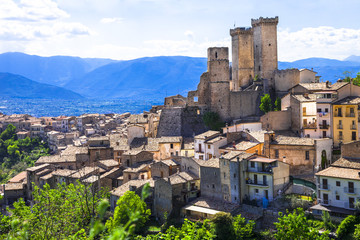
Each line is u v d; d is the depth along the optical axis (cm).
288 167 10331
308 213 9131
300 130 12875
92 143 15612
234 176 10275
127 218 9756
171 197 10650
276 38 18762
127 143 15800
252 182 10225
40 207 6831
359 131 11500
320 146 10938
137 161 13638
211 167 10919
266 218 9512
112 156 15312
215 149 12631
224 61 16650
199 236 7175
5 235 4491
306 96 13250
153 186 11412
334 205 9106
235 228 8969
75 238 5953
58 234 6412
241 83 19238
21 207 6562
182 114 16975
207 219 9281
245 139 12575
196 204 10606
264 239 8888
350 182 8875
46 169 14500
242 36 19200
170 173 12238
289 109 13425
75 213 7462
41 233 6281
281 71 16738
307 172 10956
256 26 18912
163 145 14675
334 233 8319
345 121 11788
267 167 10019
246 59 19275
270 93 16988
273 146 11456
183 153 14362
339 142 11894
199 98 17362
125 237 2411
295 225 6259
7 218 5966
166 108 17375
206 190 11088
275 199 9788
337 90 12156
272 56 18712
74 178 12744
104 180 13200
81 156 15038
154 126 18462
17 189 14738
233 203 10275
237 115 16662
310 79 16962
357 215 8531
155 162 12525
